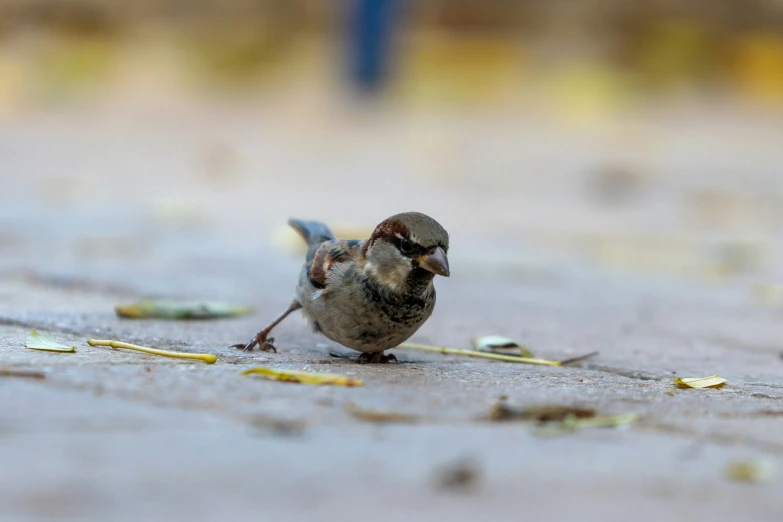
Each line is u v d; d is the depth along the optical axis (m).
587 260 14.41
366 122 33.44
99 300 9.34
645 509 3.71
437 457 4.20
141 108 34.88
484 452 4.32
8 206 17.53
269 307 9.49
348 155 27.28
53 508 3.50
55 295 9.48
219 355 6.79
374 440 4.42
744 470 4.16
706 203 21.22
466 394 5.57
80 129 30.44
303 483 3.82
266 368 5.94
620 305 10.86
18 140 27.64
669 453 4.45
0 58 39.53
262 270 12.02
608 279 12.87
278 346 7.55
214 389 5.24
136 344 7.04
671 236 17.03
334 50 41.00
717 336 9.10
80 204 18.11
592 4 43.78
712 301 11.37
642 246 15.84
